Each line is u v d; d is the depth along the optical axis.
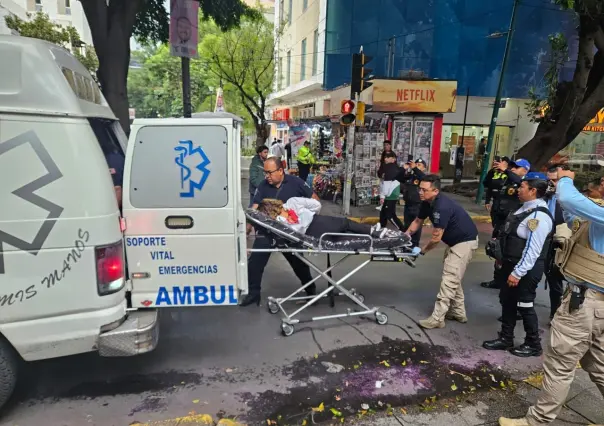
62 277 2.80
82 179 2.79
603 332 2.79
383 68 18.06
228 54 23.70
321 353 4.05
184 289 3.30
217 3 12.39
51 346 2.85
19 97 2.65
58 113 2.72
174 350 4.03
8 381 2.89
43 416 3.05
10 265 2.70
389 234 4.39
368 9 17.70
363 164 12.35
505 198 6.05
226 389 3.44
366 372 3.75
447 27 17.88
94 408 3.15
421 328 4.65
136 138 3.17
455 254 4.54
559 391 2.84
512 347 4.21
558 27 18.11
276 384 3.53
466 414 3.23
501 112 18.23
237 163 3.35
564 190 2.74
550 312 4.84
